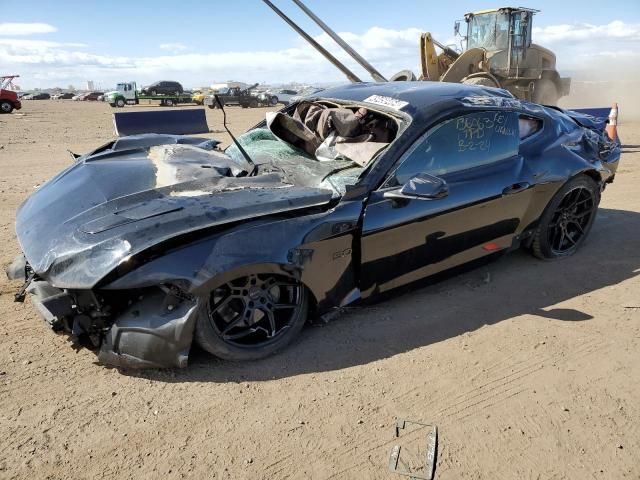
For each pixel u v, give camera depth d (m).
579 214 4.61
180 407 2.62
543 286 4.06
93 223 2.80
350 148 3.56
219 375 2.88
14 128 16.91
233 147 4.26
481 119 3.77
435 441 2.43
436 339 3.29
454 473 2.25
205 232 2.76
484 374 2.94
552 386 2.85
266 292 3.01
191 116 12.39
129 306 2.75
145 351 2.69
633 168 8.76
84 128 17.14
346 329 3.39
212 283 2.70
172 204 2.84
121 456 2.31
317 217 3.03
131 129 11.11
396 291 3.53
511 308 3.71
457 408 2.66
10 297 3.70
